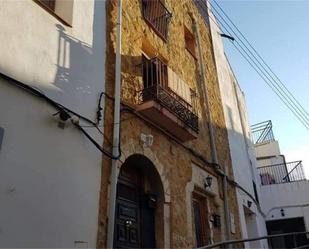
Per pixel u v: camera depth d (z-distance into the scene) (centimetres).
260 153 2319
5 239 428
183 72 1039
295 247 824
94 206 563
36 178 487
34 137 502
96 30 697
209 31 1393
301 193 1661
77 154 562
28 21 551
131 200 729
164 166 791
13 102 489
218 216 963
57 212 500
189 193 855
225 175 1070
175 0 1146
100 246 555
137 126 744
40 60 551
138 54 830
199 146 990
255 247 1312
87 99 619
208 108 1109
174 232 753
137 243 697
